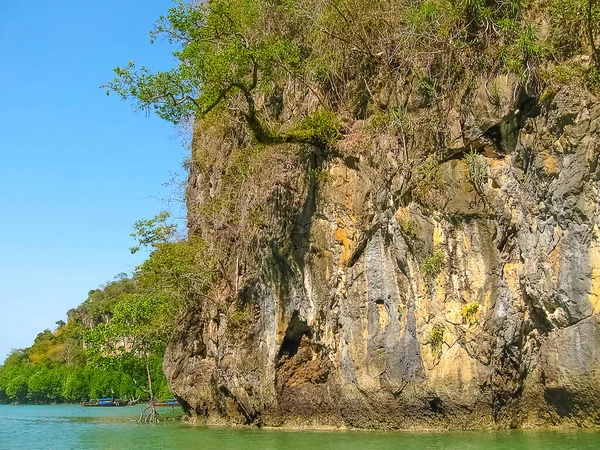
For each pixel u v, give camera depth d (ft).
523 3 57.52
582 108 50.93
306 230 75.20
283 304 79.20
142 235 115.85
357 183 69.46
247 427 85.51
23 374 332.19
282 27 81.35
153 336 125.18
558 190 52.16
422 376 61.21
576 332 51.55
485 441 51.19
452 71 60.80
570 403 53.78
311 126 71.31
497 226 57.62
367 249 68.44
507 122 56.90
